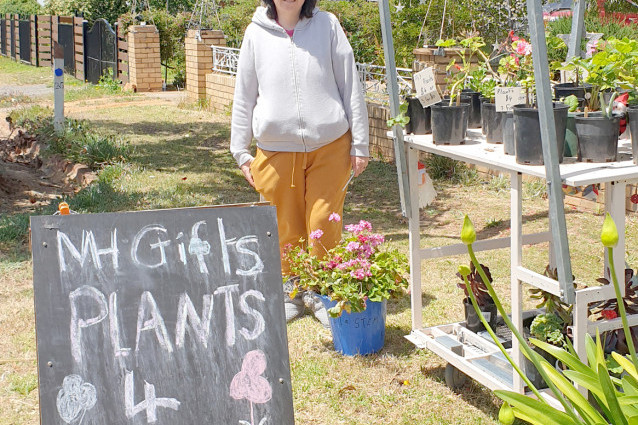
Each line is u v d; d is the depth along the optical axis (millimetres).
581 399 2654
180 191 8344
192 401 2641
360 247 4418
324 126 4527
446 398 3885
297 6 4438
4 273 5816
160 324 2688
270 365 2727
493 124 3678
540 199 7664
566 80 4859
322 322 4805
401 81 9812
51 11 29672
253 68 4676
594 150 3143
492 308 4008
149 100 16516
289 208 4766
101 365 2604
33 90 19594
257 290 2791
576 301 2998
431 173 8680
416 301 4133
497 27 11297
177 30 19188
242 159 4852
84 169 9523
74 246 2703
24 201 8383
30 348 4590
